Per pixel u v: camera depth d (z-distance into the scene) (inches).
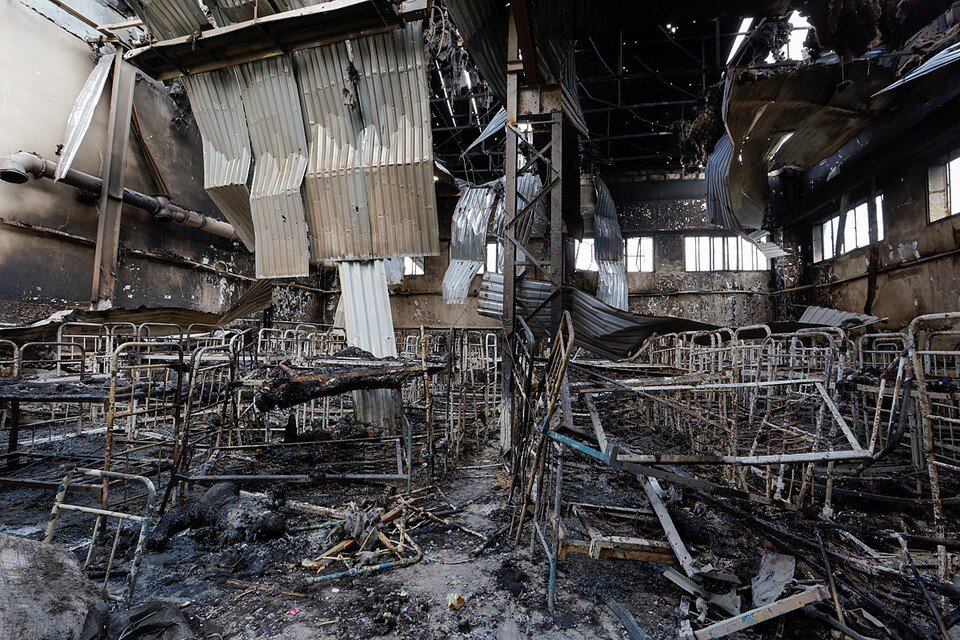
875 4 248.5
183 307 467.5
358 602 110.7
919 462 190.2
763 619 90.5
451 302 498.0
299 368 181.8
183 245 487.2
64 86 381.1
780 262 631.2
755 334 472.1
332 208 287.4
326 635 98.7
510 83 262.2
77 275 383.6
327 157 282.2
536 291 270.4
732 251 664.4
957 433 209.9
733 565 115.0
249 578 121.0
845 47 276.2
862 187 499.8
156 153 458.6
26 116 351.9
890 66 322.3
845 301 534.6
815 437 157.2
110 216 397.4
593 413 105.7
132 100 420.8
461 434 255.8
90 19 373.4
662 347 360.8
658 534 132.7
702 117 418.6
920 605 105.1
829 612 100.6
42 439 254.5
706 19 264.4
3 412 276.8
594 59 477.1
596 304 285.4
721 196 440.5
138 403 191.3
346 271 295.3
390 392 270.8
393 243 283.0
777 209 623.8
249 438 242.1
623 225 683.4
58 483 109.7
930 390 132.3
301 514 162.6
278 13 255.3
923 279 417.4
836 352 178.9
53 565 87.3
